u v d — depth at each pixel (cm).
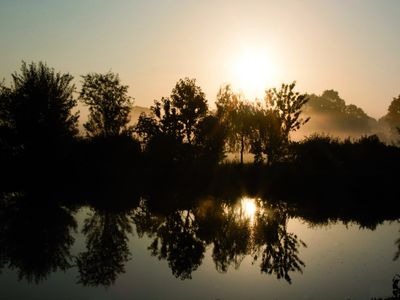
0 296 1396
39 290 1452
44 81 4825
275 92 4725
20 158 4691
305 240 2172
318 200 3397
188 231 2403
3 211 2838
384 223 2609
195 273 1650
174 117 5234
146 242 2155
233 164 4803
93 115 5631
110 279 1573
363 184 3853
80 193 3616
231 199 3428
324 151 4422
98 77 5575
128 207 3064
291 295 1390
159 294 1417
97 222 2580
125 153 4859
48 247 2022
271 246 2069
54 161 4738
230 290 1451
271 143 4725
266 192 3781
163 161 4734
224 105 5219
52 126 4778
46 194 3550
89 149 4900
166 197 3488
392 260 1773
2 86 4806
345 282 1500
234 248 2045
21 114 4694
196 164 4678
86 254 1916
